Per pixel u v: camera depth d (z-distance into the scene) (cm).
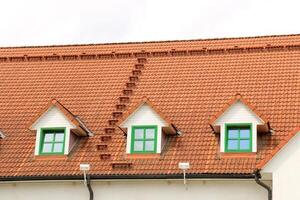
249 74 3438
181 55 3691
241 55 3609
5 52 3991
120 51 3822
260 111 3122
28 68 3819
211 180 2861
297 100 3158
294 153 2756
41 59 3875
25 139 3212
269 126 2989
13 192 3020
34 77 3725
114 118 3272
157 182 2917
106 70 3681
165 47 3800
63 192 2984
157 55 3719
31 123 3159
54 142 3133
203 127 3112
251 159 2905
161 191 2906
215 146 2998
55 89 3588
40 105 3469
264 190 2819
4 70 3831
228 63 3566
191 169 2891
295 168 2738
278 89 3269
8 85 3678
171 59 3678
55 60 3850
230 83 3394
